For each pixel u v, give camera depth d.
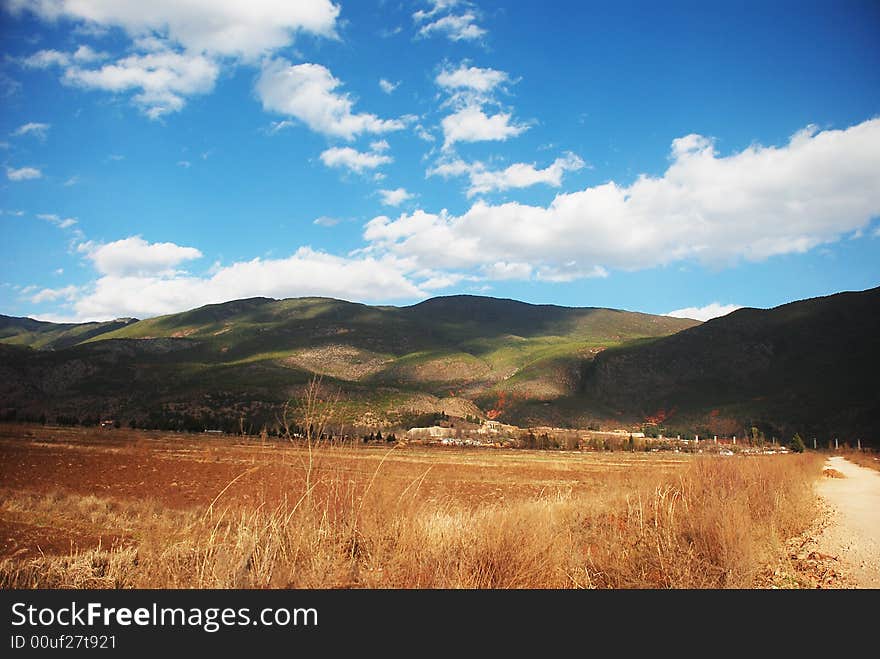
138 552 9.98
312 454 8.19
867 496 26.36
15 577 9.40
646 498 12.63
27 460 35.59
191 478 32.66
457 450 88.94
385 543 7.72
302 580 7.23
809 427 114.75
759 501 14.44
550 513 10.58
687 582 8.84
